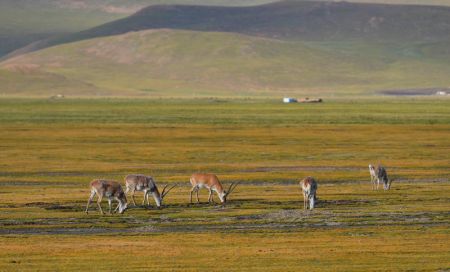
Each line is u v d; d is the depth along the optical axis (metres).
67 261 83.75
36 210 119.62
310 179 120.44
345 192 141.38
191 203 127.06
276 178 164.62
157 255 86.75
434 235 99.19
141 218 112.88
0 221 110.25
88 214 115.88
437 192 141.50
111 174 174.62
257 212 117.75
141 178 122.62
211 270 79.69
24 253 87.69
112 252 88.25
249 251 89.00
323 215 115.38
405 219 112.19
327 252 88.44
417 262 83.44
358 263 82.94
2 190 145.38
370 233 101.00
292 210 119.81
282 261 83.81
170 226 107.25
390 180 151.50
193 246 92.00
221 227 106.62
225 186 151.75
